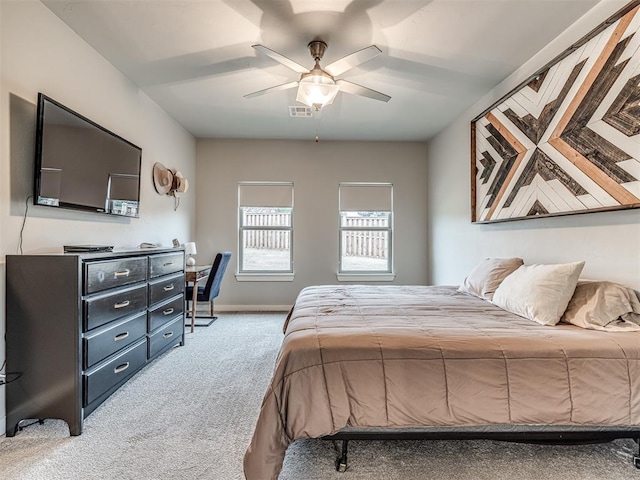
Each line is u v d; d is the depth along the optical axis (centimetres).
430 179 500
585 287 191
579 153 213
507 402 142
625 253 189
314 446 173
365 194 509
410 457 164
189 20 226
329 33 240
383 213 515
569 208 221
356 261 512
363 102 363
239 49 261
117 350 223
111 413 205
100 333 204
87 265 192
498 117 304
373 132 467
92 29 235
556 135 233
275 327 405
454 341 154
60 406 184
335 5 211
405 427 145
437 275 474
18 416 184
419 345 151
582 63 211
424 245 511
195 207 494
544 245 255
